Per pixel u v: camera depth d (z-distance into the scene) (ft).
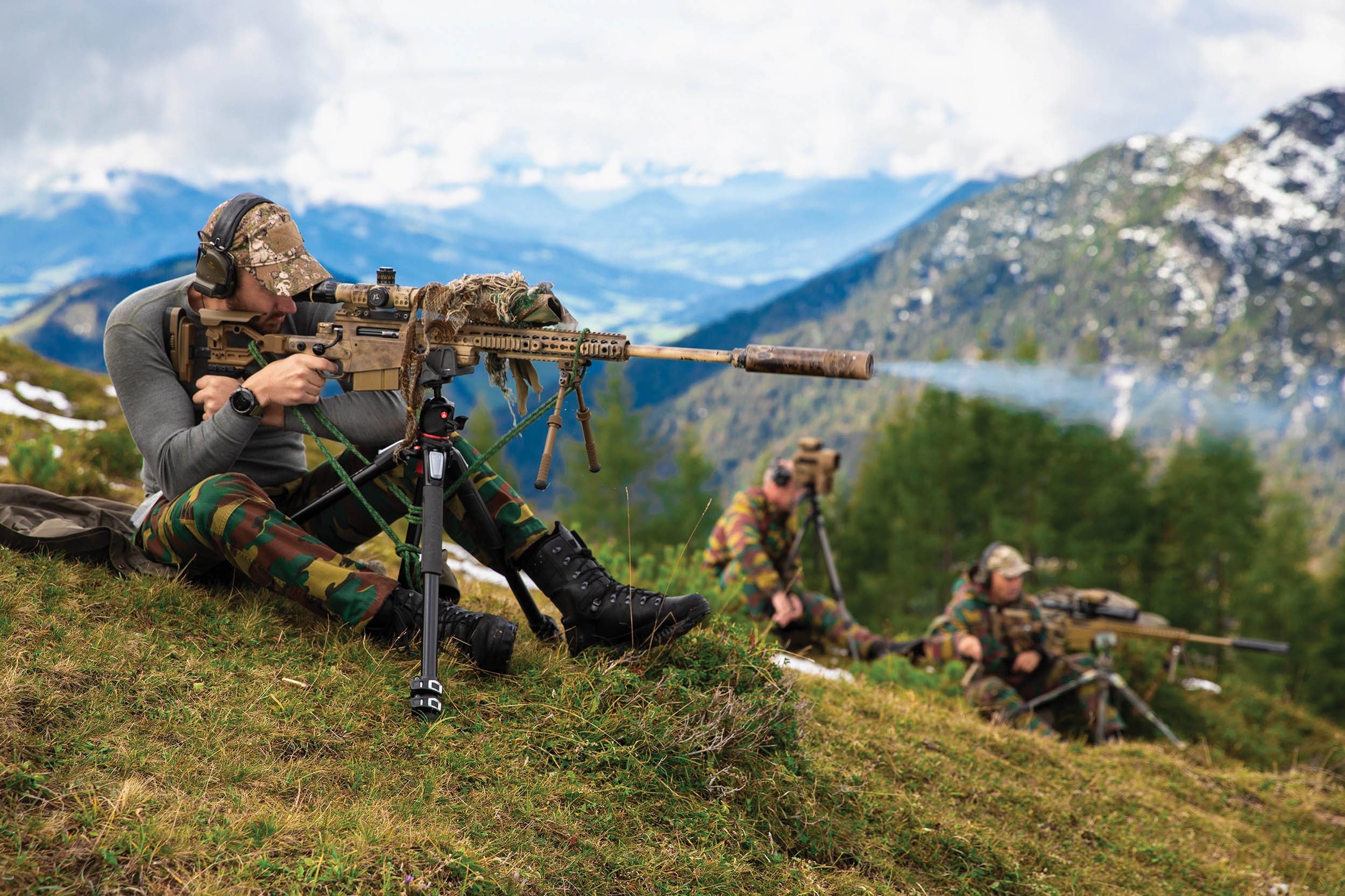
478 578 20.62
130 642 9.53
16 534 10.71
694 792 10.13
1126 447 96.17
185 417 10.73
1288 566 103.14
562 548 11.47
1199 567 97.04
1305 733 30.73
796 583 28.43
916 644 26.96
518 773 9.17
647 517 112.37
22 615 9.46
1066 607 30.63
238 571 11.70
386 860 7.23
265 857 6.90
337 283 10.32
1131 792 17.20
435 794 8.39
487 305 9.92
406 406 10.75
